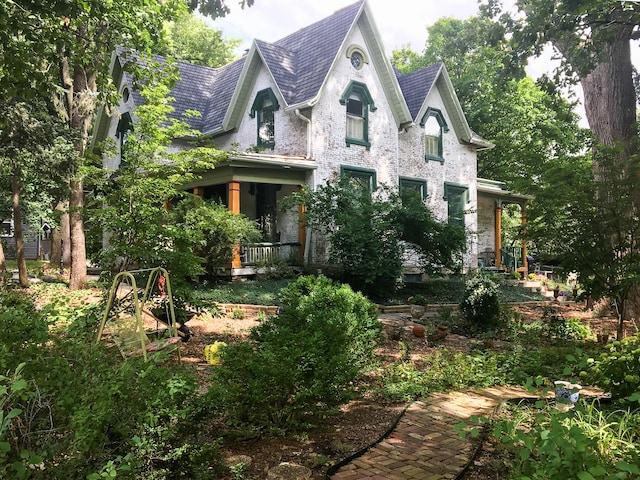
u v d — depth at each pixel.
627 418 4.55
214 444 3.90
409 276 20.44
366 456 4.61
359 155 19.22
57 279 18.80
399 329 10.66
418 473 4.27
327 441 4.95
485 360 8.41
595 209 9.27
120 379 3.45
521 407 6.03
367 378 7.37
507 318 12.01
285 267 17.00
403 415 5.81
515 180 9.71
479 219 25.92
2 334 3.39
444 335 10.59
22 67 8.09
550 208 9.40
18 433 3.16
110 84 10.88
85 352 3.72
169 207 16.84
